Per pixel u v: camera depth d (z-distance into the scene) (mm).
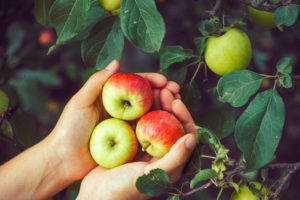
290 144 1713
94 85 877
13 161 899
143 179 769
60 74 1706
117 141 871
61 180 910
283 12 797
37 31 1417
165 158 811
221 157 786
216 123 864
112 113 880
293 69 1608
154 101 902
